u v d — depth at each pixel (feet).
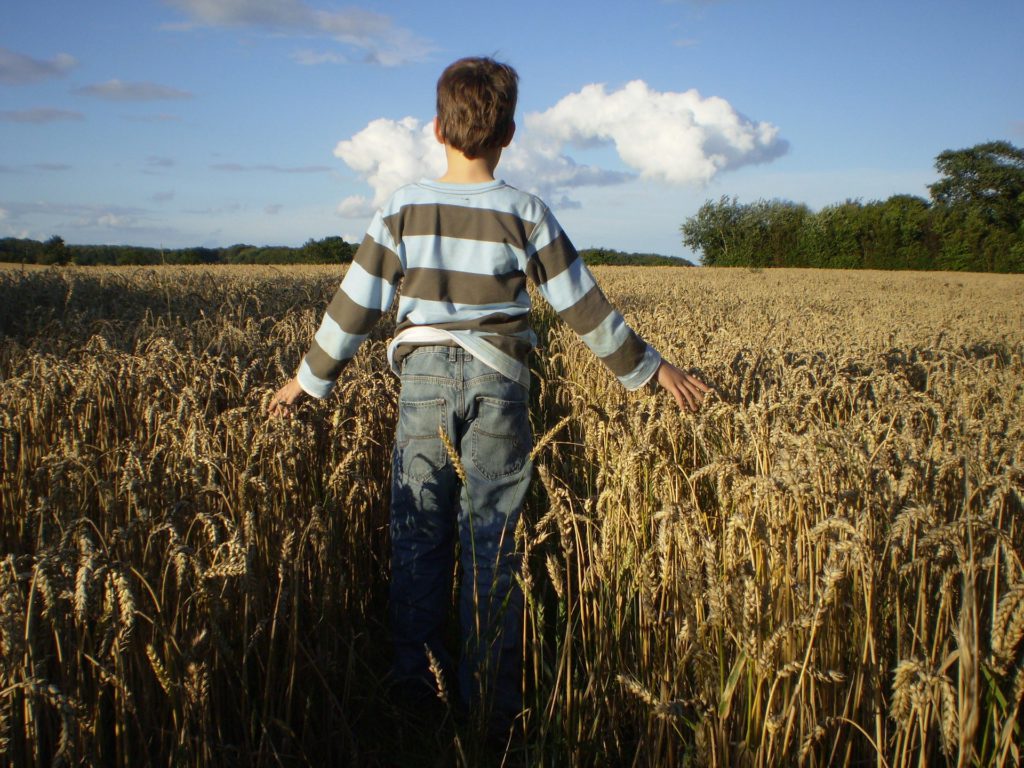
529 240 7.90
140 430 10.84
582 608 8.05
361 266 8.00
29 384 11.05
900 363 20.31
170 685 5.87
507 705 7.99
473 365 7.88
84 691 6.07
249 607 7.12
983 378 16.12
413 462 8.07
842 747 6.48
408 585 8.32
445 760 7.50
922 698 4.87
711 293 67.31
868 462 7.00
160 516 7.25
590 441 12.07
